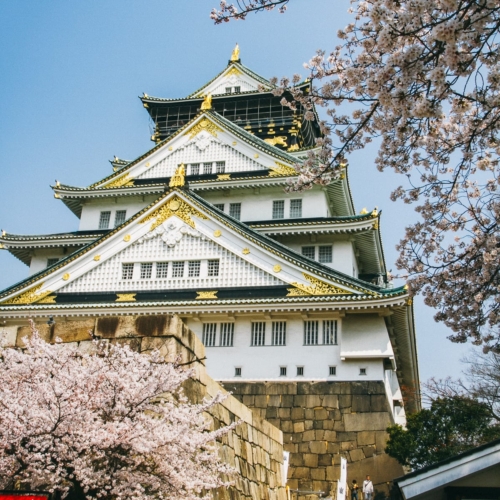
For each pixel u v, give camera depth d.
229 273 37.50
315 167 14.74
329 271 36.31
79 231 49.12
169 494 11.80
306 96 14.34
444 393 35.09
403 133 13.28
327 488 31.50
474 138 14.37
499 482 12.55
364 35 13.01
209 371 35.16
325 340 34.62
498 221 15.17
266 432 22.44
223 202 47.47
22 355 12.22
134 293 38.12
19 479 12.09
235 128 50.72
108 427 11.13
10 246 46.97
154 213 40.03
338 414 32.97
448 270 16.22
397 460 30.59
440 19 11.20
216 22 12.62
